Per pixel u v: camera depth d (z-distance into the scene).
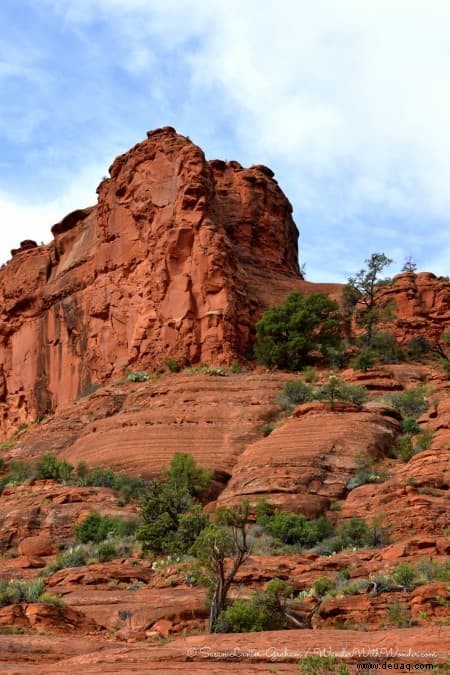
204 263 71.94
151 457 57.38
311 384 64.06
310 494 49.09
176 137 78.19
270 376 64.44
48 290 86.06
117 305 76.06
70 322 82.19
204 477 52.50
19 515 51.31
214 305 71.06
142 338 72.31
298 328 70.81
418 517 42.09
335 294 81.81
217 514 40.81
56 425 66.56
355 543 42.62
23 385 85.94
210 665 22.34
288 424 54.97
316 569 37.94
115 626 33.91
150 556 43.28
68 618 32.47
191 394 62.78
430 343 77.94
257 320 74.44
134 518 49.22
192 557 40.97
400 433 55.62
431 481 45.69
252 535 44.69
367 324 75.69
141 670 22.09
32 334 86.12
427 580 33.31
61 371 82.25
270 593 32.22
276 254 88.00
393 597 31.94
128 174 78.56
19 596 35.72
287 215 92.44
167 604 34.88
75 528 49.09
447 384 63.78
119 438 59.31
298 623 31.38
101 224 79.69
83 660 23.48
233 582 36.44
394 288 81.38
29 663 25.28
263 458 52.56
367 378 64.44
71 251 87.94
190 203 74.06
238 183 89.44
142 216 76.25
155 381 67.50
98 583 39.12
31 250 91.75
